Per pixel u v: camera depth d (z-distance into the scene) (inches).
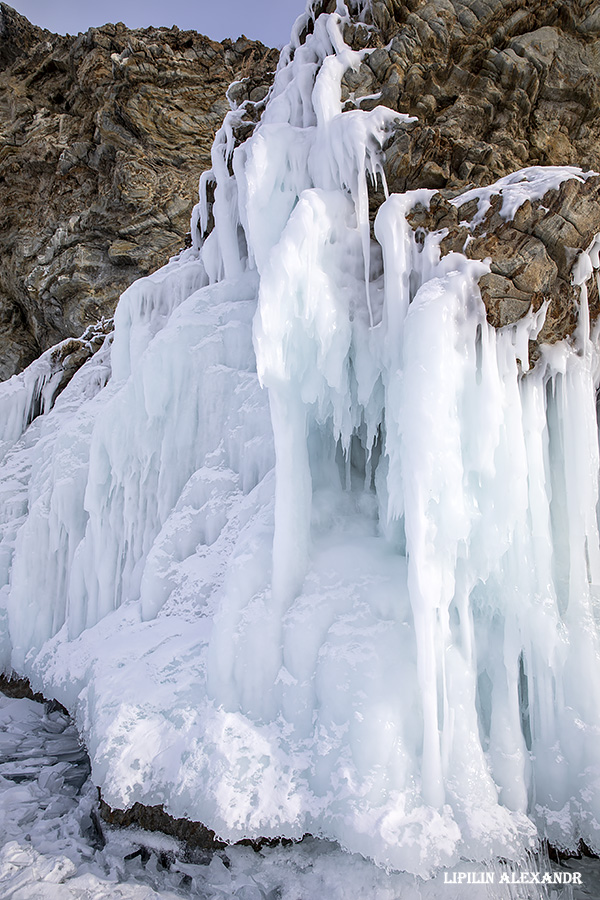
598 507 210.8
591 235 185.2
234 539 234.8
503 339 184.7
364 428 235.0
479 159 234.7
